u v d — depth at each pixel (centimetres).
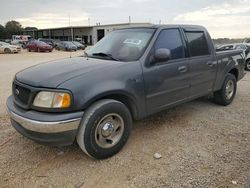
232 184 297
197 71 477
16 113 331
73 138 322
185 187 293
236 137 422
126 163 343
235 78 602
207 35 517
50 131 306
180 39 453
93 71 343
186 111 548
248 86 829
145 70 385
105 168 333
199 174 316
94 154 339
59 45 3962
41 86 316
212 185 296
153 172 322
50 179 311
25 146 389
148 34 420
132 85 367
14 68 1430
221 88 566
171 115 523
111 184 302
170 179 307
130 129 375
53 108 309
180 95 453
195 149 380
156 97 407
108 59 403
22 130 333
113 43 440
